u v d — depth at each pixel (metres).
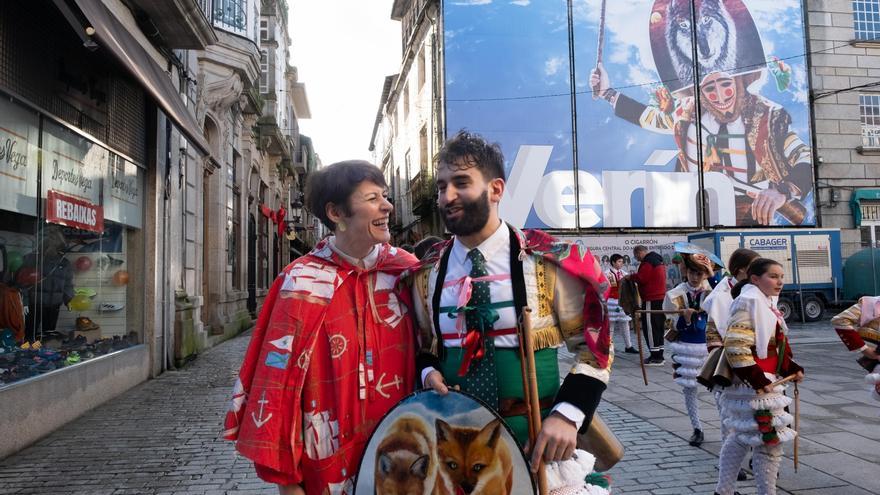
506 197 17.38
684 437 4.83
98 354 6.43
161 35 7.68
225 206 12.52
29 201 5.16
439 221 21.55
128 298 7.33
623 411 5.72
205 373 8.05
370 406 1.83
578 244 1.69
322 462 1.79
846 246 17.69
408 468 1.62
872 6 18.41
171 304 8.43
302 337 1.80
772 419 3.04
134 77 5.18
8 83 4.77
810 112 18.11
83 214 6.14
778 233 14.74
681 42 18.05
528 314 1.56
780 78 18.05
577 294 1.67
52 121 5.53
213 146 11.88
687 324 4.70
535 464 1.47
